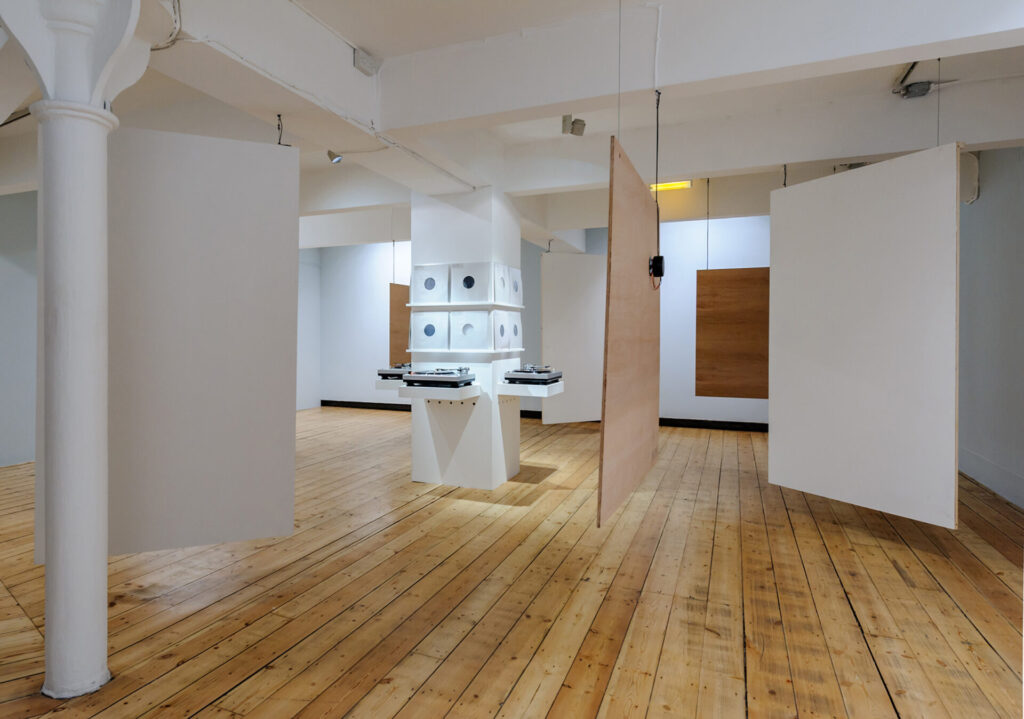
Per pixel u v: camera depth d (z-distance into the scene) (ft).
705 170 17.15
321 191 22.79
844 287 14.38
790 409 15.74
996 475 18.21
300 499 17.39
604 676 8.29
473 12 11.48
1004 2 9.29
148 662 8.64
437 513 16.03
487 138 18.03
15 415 21.86
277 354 10.12
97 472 7.94
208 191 9.62
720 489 18.60
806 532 14.52
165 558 12.76
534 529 14.69
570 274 29.71
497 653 8.91
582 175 18.60
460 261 18.80
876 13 9.89
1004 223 17.83
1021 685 8.09
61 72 7.54
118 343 9.07
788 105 16.17
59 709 7.51
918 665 8.59
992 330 18.61
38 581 11.50
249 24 10.11
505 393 18.45
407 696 7.82
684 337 31.71
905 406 13.16
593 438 27.76
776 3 10.47
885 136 15.40
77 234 7.68
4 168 18.17
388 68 13.39
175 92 15.24
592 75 11.64
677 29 11.07
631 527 14.87
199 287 9.58
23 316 22.12
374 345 38.91
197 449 9.62
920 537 14.16
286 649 9.01
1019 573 12.01
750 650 9.00
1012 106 14.42
